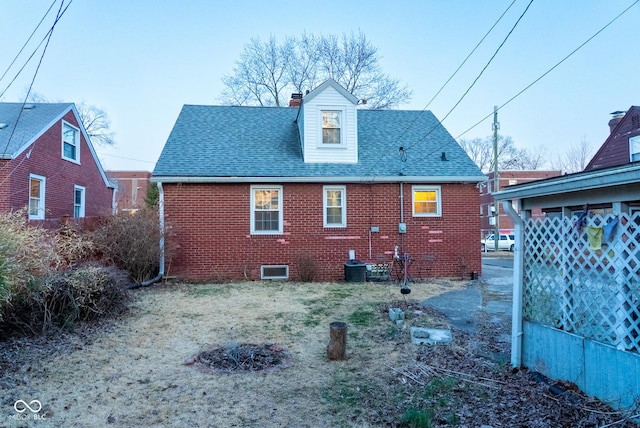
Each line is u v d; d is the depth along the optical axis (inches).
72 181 595.2
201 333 233.0
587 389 146.4
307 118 454.0
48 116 542.0
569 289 158.4
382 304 303.4
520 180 1349.7
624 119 589.9
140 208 415.5
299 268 422.6
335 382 167.2
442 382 163.5
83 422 131.6
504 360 191.0
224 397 152.7
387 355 198.8
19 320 213.9
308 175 429.4
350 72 1038.4
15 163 448.8
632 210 145.6
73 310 231.6
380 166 454.6
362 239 438.6
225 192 422.9
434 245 446.9
